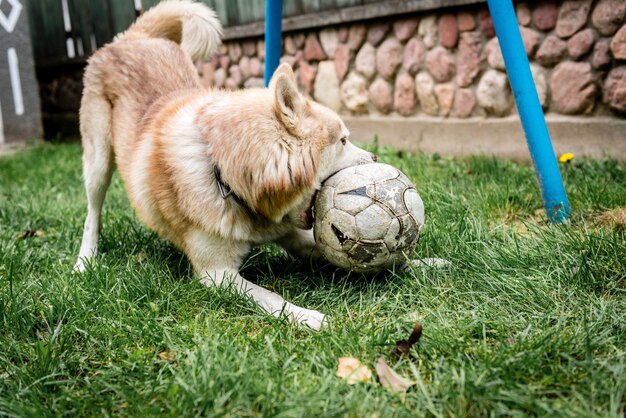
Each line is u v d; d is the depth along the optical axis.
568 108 4.25
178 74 3.35
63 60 8.77
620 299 2.17
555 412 1.55
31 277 2.76
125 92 3.25
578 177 3.65
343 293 2.45
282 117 2.36
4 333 2.24
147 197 2.77
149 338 2.16
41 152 7.04
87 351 2.11
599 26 3.95
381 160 4.58
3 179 5.60
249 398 1.72
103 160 3.36
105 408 1.73
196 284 2.56
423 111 5.22
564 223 2.79
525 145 4.43
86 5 8.37
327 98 6.09
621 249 2.42
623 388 1.61
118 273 2.70
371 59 5.50
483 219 3.13
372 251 2.38
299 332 2.23
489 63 4.60
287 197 2.45
